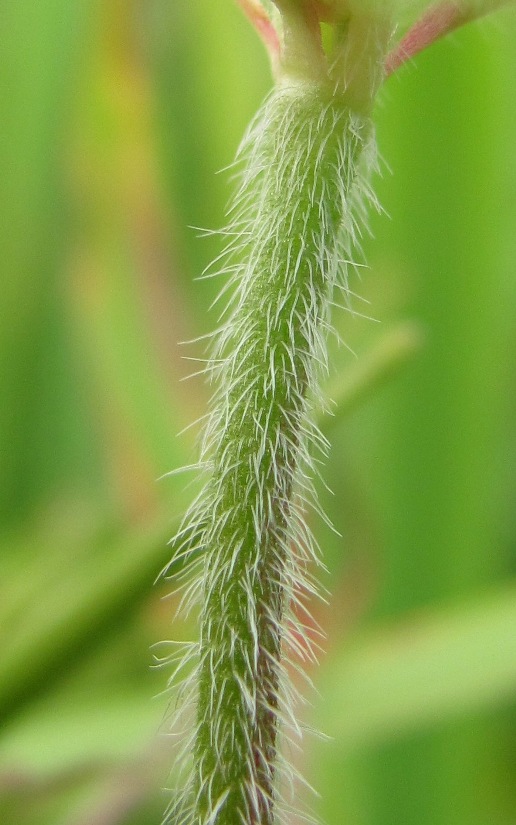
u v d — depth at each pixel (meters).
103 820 0.10
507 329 0.14
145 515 0.13
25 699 0.10
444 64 0.12
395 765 0.12
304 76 0.08
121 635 0.11
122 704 0.11
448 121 0.12
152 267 0.15
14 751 0.11
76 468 0.15
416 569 0.13
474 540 0.13
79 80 0.15
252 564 0.08
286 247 0.08
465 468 0.13
